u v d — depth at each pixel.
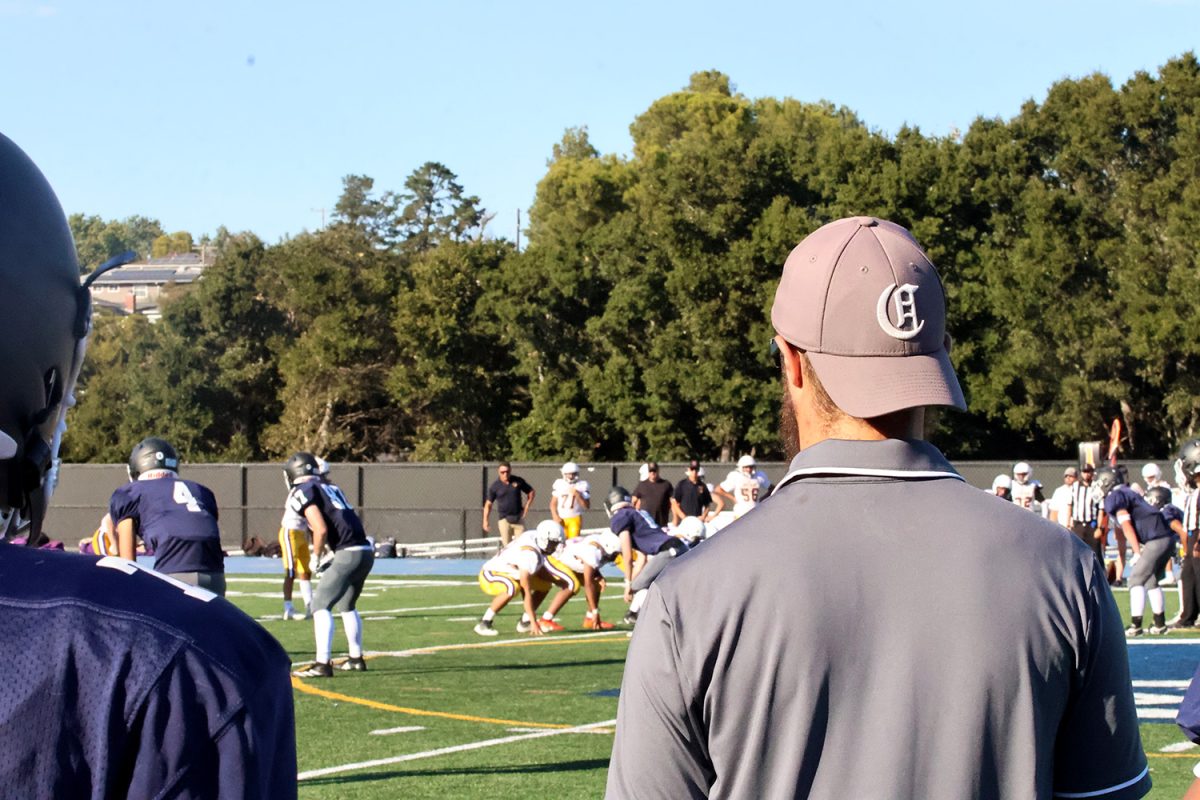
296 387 43.22
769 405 36.16
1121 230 37.00
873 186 36.94
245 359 45.56
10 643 1.23
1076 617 1.82
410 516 28.45
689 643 1.79
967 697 1.74
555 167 58.75
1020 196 37.47
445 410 42.75
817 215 39.31
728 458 37.81
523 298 40.62
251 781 1.27
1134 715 1.89
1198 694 2.25
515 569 14.11
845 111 62.09
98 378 45.97
